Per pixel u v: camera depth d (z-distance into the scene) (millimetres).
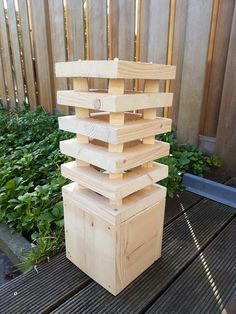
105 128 751
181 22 1693
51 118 2588
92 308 826
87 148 827
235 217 1303
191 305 833
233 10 1518
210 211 1345
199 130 1814
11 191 1411
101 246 844
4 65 3311
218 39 1615
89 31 2215
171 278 928
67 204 933
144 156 824
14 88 3287
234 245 1101
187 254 1043
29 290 887
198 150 1801
